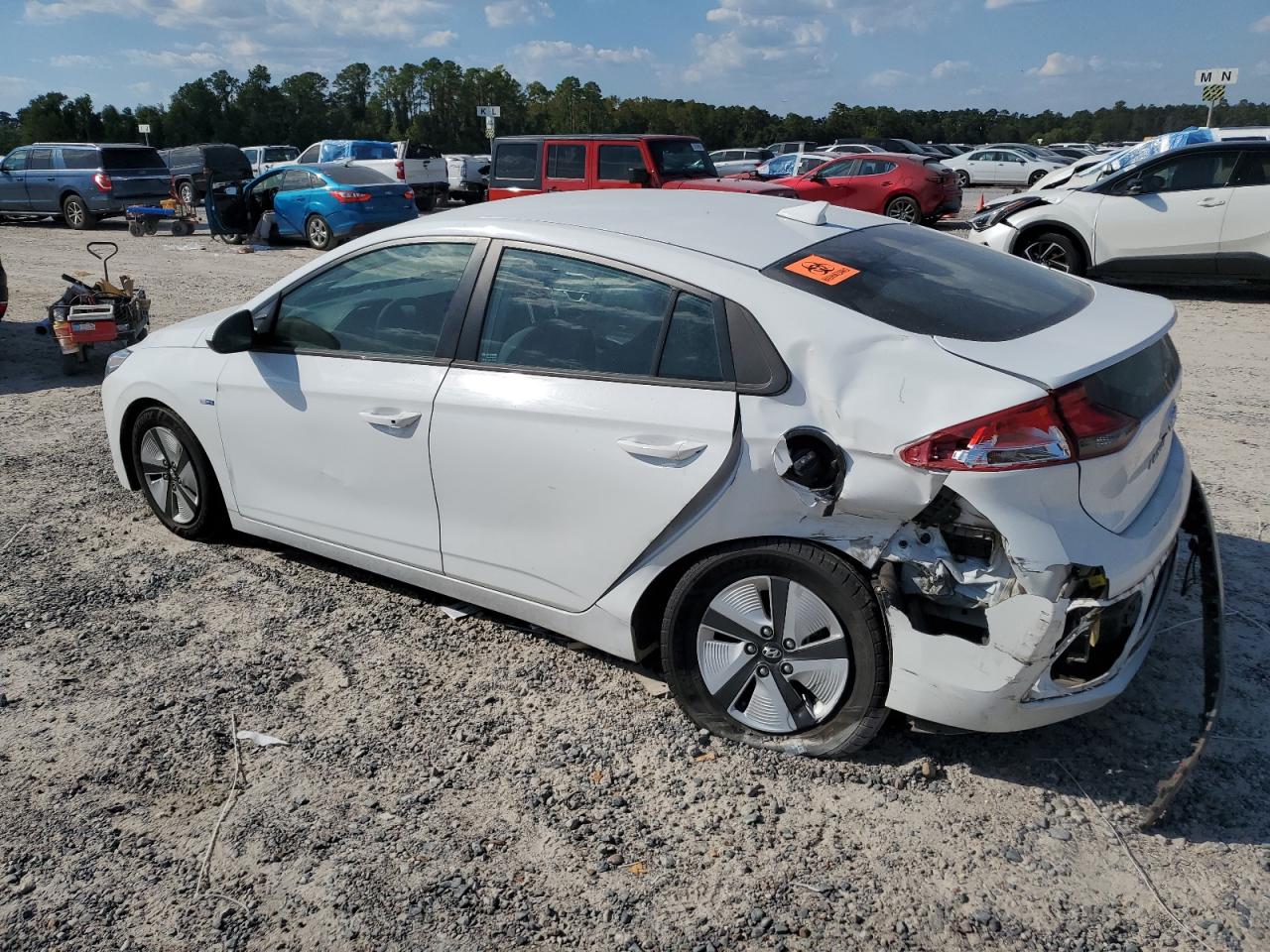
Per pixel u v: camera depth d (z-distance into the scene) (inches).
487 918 102.3
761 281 122.2
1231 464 226.5
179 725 136.5
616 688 142.9
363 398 151.9
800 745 124.4
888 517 111.4
